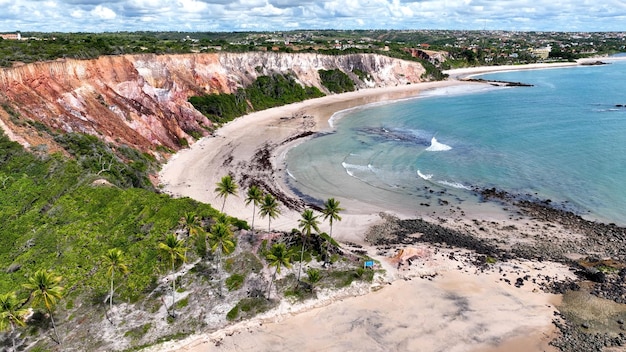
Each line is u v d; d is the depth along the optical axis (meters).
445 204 71.56
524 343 40.75
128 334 42.00
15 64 78.88
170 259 44.44
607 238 58.97
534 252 56.59
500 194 74.25
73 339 41.44
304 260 52.78
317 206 71.06
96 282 48.00
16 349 40.25
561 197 71.69
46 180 62.81
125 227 55.53
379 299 47.50
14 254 52.06
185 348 40.88
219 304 45.97
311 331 42.84
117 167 71.81
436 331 42.53
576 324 43.00
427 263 53.91
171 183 79.19
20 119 71.19
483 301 46.78
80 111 84.94
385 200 73.44
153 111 101.81
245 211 68.19
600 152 92.38
